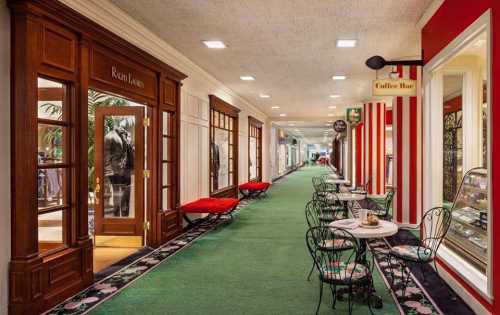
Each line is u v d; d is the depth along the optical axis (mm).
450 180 9945
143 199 5824
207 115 8297
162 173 5926
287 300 3602
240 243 6000
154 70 5562
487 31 2932
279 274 4410
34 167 3229
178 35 5441
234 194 11062
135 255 5270
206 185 8305
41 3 3188
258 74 8117
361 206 9977
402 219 7305
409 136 7242
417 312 3311
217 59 6805
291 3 4281
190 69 7082
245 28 5129
